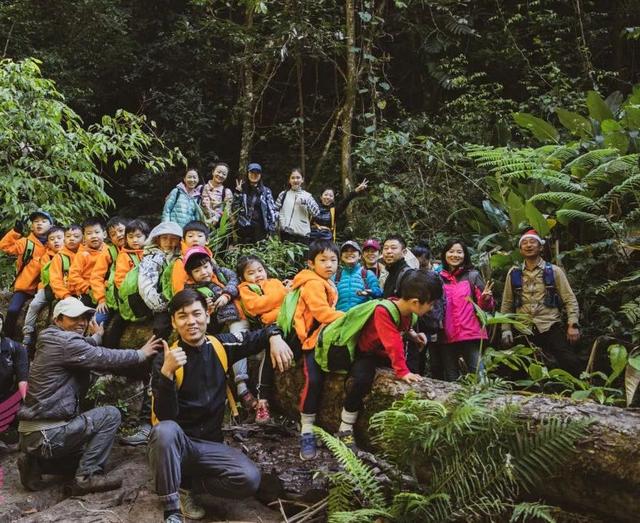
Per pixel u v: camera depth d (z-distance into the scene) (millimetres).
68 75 9945
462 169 6809
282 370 3004
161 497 2600
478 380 3027
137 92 10961
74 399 3221
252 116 9492
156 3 10906
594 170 4707
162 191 10508
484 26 9828
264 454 3299
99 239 4863
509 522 2387
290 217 6477
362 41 8688
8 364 3971
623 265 4746
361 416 2900
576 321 4195
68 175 6328
